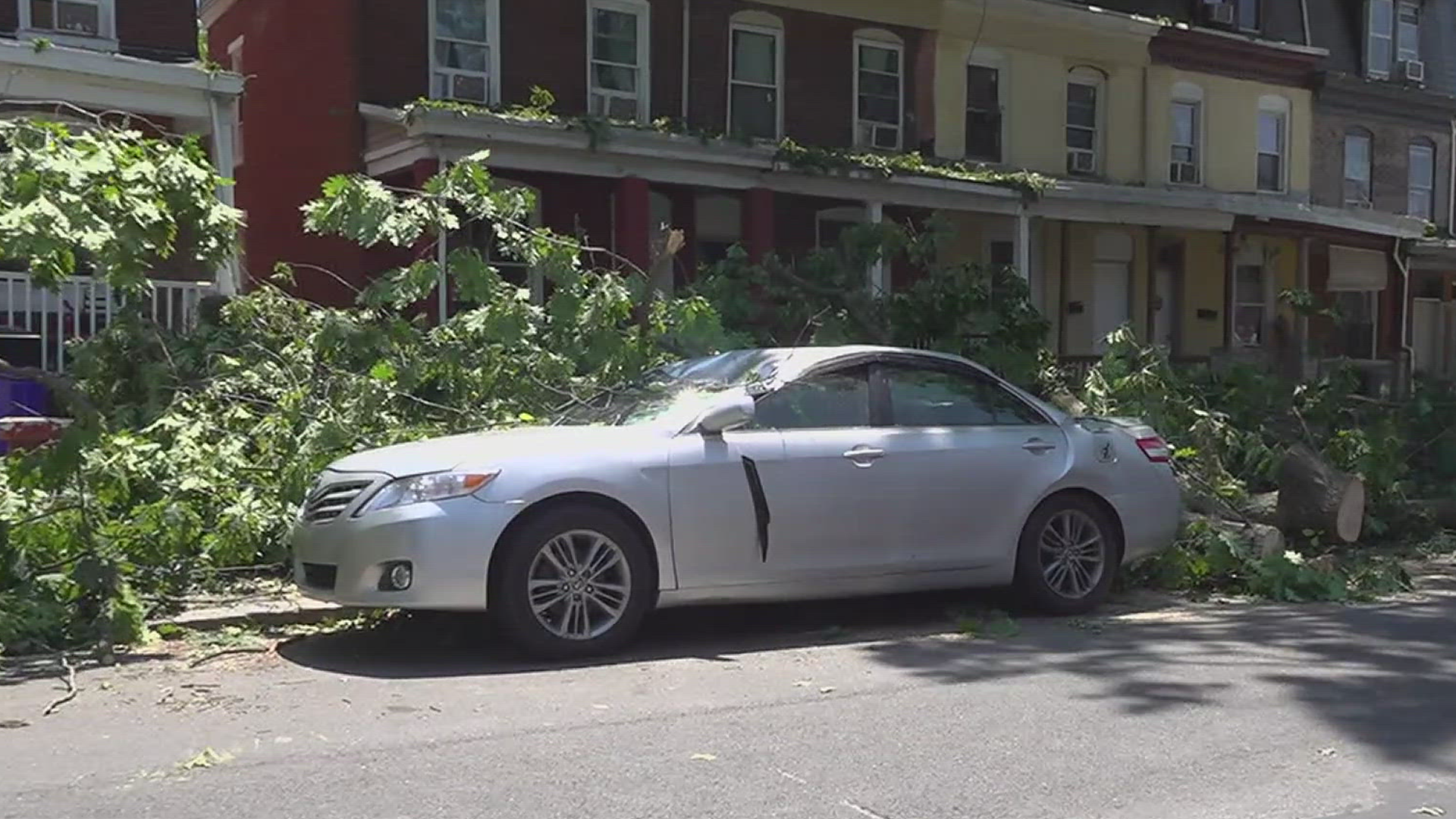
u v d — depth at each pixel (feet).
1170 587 31.32
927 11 69.41
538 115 51.83
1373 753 17.89
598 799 15.46
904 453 25.32
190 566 26.48
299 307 34.14
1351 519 34.99
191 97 47.47
